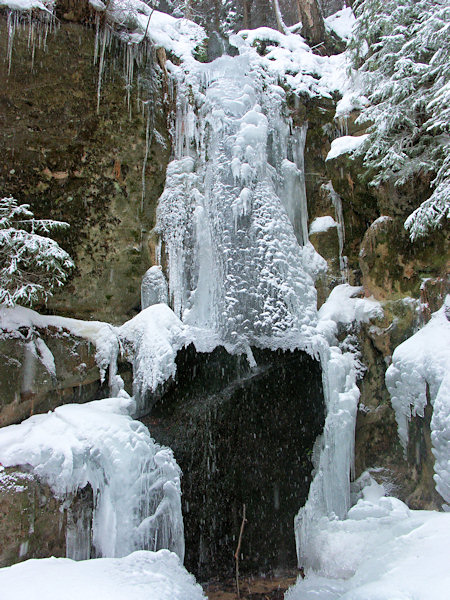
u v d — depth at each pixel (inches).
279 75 366.6
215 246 294.7
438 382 256.1
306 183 366.0
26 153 273.7
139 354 261.7
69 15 290.4
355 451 301.1
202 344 265.4
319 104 373.1
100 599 134.3
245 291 279.3
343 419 283.1
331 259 347.6
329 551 224.7
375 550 192.2
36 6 279.3
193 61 344.5
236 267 283.9
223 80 338.6
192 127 327.0
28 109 275.9
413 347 279.1
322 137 372.5
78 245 287.3
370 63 336.2
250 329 274.2
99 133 295.0
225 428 261.1
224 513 262.5
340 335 314.0
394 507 241.0
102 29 299.3
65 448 205.0
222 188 301.6
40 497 197.9
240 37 379.2
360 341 314.0
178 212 305.6
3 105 269.4
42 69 281.3
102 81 297.7
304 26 418.0
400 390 281.6
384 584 147.9
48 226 265.9
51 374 245.1
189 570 249.9
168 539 216.1
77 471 204.1
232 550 265.4
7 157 268.8
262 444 271.1
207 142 324.5
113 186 298.7
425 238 302.2
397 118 300.5
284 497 277.0
